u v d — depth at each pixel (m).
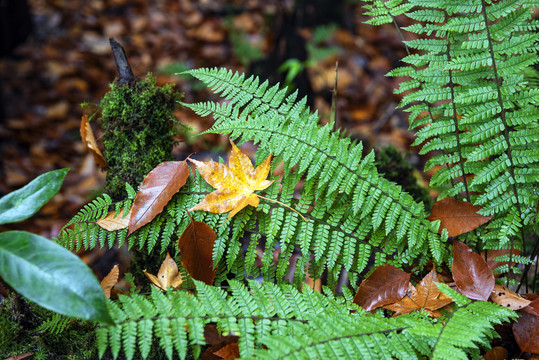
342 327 0.64
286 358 0.60
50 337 0.71
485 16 0.70
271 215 0.72
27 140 1.56
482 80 0.73
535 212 0.71
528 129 0.71
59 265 0.60
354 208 0.70
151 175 0.72
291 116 0.73
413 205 0.71
